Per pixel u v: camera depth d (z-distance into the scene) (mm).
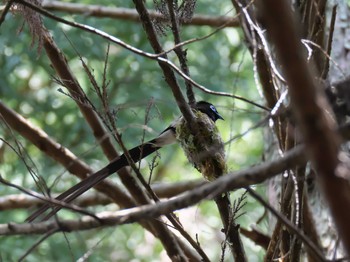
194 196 5203
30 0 8414
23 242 14688
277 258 8086
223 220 7734
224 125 17609
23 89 17797
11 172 15789
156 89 16281
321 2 8273
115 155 10094
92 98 15391
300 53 4027
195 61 17031
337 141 4184
